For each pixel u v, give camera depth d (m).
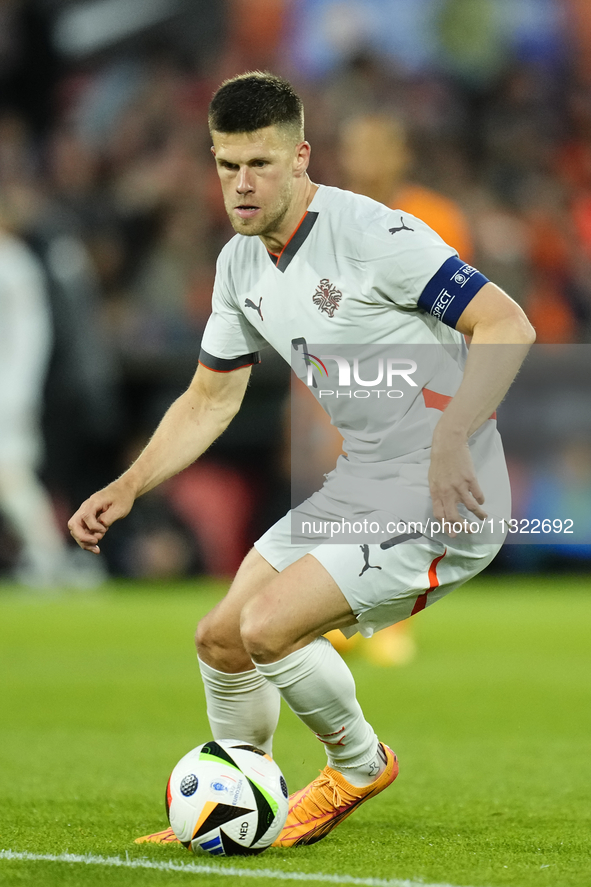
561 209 60.31
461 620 37.69
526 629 35.56
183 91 61.78
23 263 42.12
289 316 12.64
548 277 56.50
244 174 11.77
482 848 12.11
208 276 54.56
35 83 62.84
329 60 61.53
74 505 47.56
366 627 12.27
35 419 44.50
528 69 64.62
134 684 25.69
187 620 36.03
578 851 11.95
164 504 46.09
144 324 52.28
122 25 63.19
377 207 12.45
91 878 10.53
